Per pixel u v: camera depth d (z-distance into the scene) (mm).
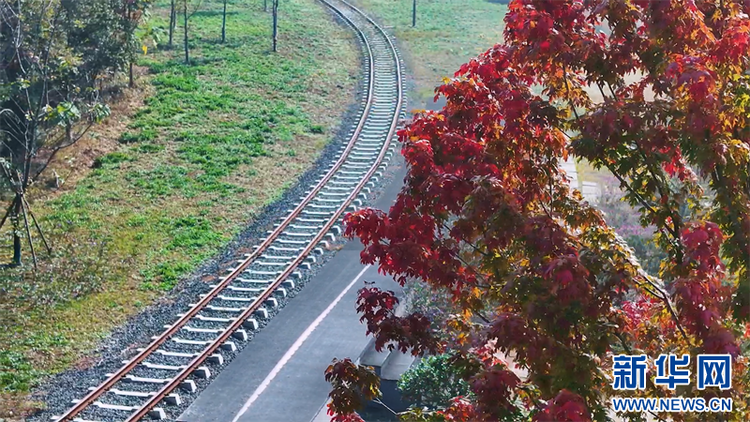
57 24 24938
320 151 31578
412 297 18188
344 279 21219
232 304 19766
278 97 37094
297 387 16250
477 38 49844
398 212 8086
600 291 7180
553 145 8141
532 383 7723
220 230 24812
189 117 33688
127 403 15727
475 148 8070
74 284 21328
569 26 8086
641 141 7660
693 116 7195
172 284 21438
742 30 7375
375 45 46969
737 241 7551
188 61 40062
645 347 8945
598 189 26234
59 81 28500
